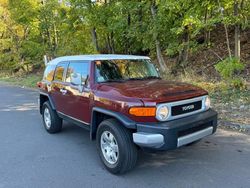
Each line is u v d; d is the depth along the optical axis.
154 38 12.75
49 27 20.81
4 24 24.58
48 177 4.51
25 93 15.13
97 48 17.72
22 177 4.55
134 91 4.39
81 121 5.46
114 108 4.39
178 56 14.53
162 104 4.11
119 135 4.28
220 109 7.75
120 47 17.52
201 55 14.17
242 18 9.20
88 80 5.16
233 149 5.34
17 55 25.97
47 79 6.99
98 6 16.02
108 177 4.41
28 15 21.12
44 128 7.53
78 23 17.55
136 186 4.07
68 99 5.83
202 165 4.69
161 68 13.35
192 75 11.77
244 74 10.73
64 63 6.23
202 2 8.99
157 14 11.95
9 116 9.29
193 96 4.50
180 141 4.13
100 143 4.74
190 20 9.11
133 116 4.12
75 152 5.62
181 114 4.32
